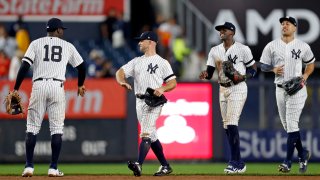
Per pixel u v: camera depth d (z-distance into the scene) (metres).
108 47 63.06
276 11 62.22
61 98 32.31
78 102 45.94
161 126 44.94
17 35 61.19
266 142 46.16
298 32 62.03
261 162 46.12
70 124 45.97
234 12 62.38
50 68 32.00
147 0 63.22
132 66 33.22
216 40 62.44
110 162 46.06
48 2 62.62
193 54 62.25
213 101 45.06
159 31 62.44
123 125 46.09
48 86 31.89
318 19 61.97
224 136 45.22
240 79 34.19
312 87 46.12
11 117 45.78
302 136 45.97
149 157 45.25
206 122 45.12
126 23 63.41
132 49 63.34
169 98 44.94
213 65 35.12
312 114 46.12
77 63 32.91
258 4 62.22
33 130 32.38
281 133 46.19
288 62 34.59
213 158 45.16
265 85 46.47
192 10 62.75
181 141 45.03
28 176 32.19
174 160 45.00
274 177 32.06
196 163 45.12
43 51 32.03
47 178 31.59
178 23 62.88
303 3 62.09
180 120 45.03
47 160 45.78
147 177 32.06
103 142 46.09
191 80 45.06
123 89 46.06
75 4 63.06
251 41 62.16
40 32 62.50
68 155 45.94
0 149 45.91
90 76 60.44
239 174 34.31
